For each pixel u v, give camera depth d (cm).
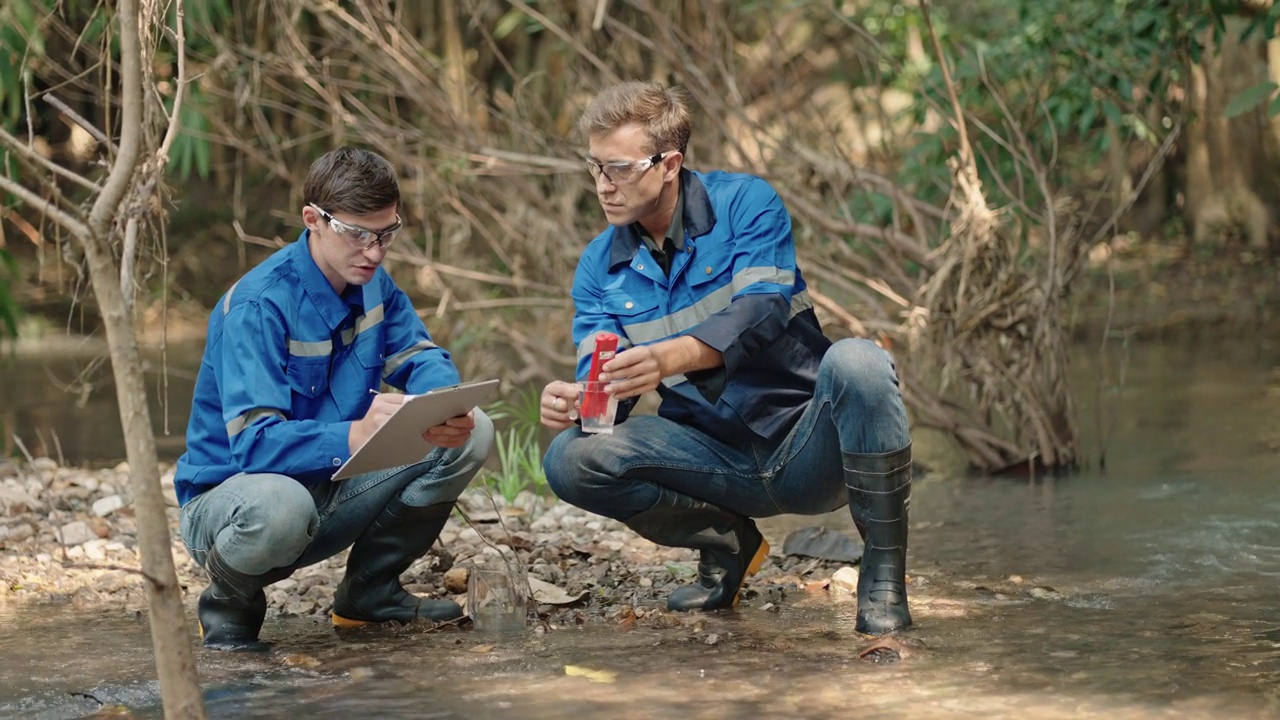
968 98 684
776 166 693
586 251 374
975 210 589
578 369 362
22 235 1355
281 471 325
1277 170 1368
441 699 293
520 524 498
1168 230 1421
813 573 422
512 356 968
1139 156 1380
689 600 379
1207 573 400
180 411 827
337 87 747
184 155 709
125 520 498
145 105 286
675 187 354
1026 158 638
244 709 288
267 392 327
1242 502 505
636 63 895
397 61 722
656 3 866
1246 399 781
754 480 360
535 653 332
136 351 241
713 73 802
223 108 912
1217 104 1245
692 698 289
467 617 370
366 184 324
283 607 391
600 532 489
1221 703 277
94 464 655
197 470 340
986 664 310
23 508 501
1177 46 684
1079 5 713
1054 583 396
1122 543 446
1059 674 301
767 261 346
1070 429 611
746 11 838
